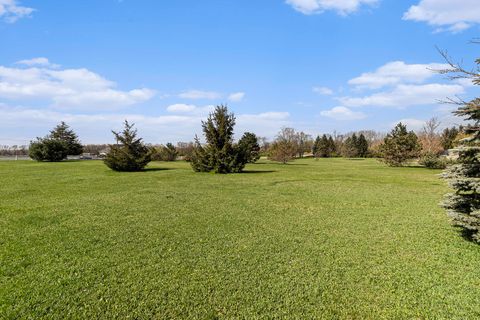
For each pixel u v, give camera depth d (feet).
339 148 225.97
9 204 30.07
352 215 26.35
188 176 59.31
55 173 63.36
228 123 68.85
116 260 15.61
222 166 67.41
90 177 55.83
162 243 18.34
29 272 14.08
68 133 158.81
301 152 221.05
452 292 12.39
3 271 14.16
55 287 12.61
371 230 21.59
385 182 52.70
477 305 11.36
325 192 39.65
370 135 291.58
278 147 127.24
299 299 11.80
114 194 36.42
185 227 21.95
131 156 68.95
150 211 27.14
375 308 11.19
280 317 10.64
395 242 18.86
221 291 12.35
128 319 10.44
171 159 130.21
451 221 18.81
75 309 10.98
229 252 16.87
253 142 115.14
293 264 15.20
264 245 18.10
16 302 11.39
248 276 13.76
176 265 14.99
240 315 10.73
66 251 16.89
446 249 17.62
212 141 68.33
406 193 39.55
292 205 30.55
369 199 34.50
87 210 27.40
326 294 12.20
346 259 15.94
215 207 29.09
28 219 24.06
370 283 13.17
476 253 16.97
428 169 89.86
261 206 29.81
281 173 68.90
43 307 11.07
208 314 10.75
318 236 20.03
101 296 11.92
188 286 12.76
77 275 13.79
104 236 19.69
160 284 12.94
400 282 13.29
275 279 13.47
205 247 17.67
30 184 45.39
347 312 10.94
